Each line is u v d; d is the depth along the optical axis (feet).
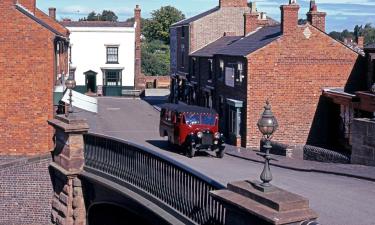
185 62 170.40
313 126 105.81
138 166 52.90
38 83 81.30
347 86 106.63
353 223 43.06
